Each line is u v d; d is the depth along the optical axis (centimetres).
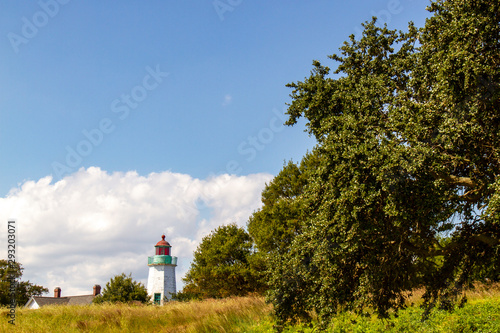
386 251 1027
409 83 985
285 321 1218
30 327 1748
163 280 5428
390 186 870
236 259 3878
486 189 873
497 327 1177
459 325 1260
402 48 1221
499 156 834
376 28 1289
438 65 880
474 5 864
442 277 1094
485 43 846
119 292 4194
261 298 2319
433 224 920
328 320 1066
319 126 1280
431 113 877
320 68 1351
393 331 1334
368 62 1241
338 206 949
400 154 842
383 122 977
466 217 990
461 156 866
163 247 5647
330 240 1023
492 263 1036
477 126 816
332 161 987
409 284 1132
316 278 1094
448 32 889
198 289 4484
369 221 944
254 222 3688
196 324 1842
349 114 1056
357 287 1047
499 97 812
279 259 1225
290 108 1366
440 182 841
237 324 1848
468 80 813
